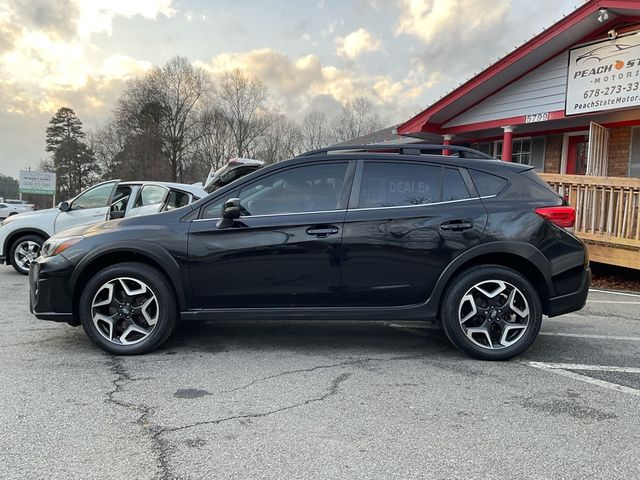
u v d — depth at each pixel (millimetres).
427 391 3373
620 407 3141
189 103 56906
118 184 8328
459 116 12070
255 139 58438
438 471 2369
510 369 3848
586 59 9383
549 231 4012
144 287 3990
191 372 3676
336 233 3967
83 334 4652
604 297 7078
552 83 10117
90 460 2424
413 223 3992
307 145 59031
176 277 3965
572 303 4059
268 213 4051
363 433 2746
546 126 11211
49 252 4086
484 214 4012
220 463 2416
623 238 7719
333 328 5074
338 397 3248
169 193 8172
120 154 56906
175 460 2436
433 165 4188
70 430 2727
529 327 3990
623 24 8836
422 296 4031
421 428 2816
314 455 2502
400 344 4531
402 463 2436
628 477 2338
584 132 11062
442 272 3988
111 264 4102
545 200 4117
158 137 54812
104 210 8133
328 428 2799
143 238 3961
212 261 3955
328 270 3982
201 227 3992
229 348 4309
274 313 4027
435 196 4105
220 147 57500
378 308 4051
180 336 4672
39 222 8180
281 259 3969
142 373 3635
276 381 3520
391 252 3977
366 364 3938
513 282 3971
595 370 3842
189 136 57156
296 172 4156
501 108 11109
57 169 67188
